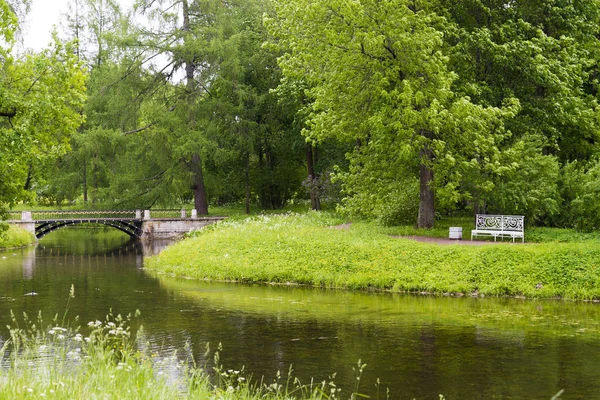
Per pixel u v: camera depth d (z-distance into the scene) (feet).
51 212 154.61
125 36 151.43
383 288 65.87
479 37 81.92
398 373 36.04
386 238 77.66
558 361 38.09
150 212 159.74
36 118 63.93
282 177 171.42
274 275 72.49
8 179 66.54
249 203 176.76
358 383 34.32
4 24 65.31
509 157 80.69
